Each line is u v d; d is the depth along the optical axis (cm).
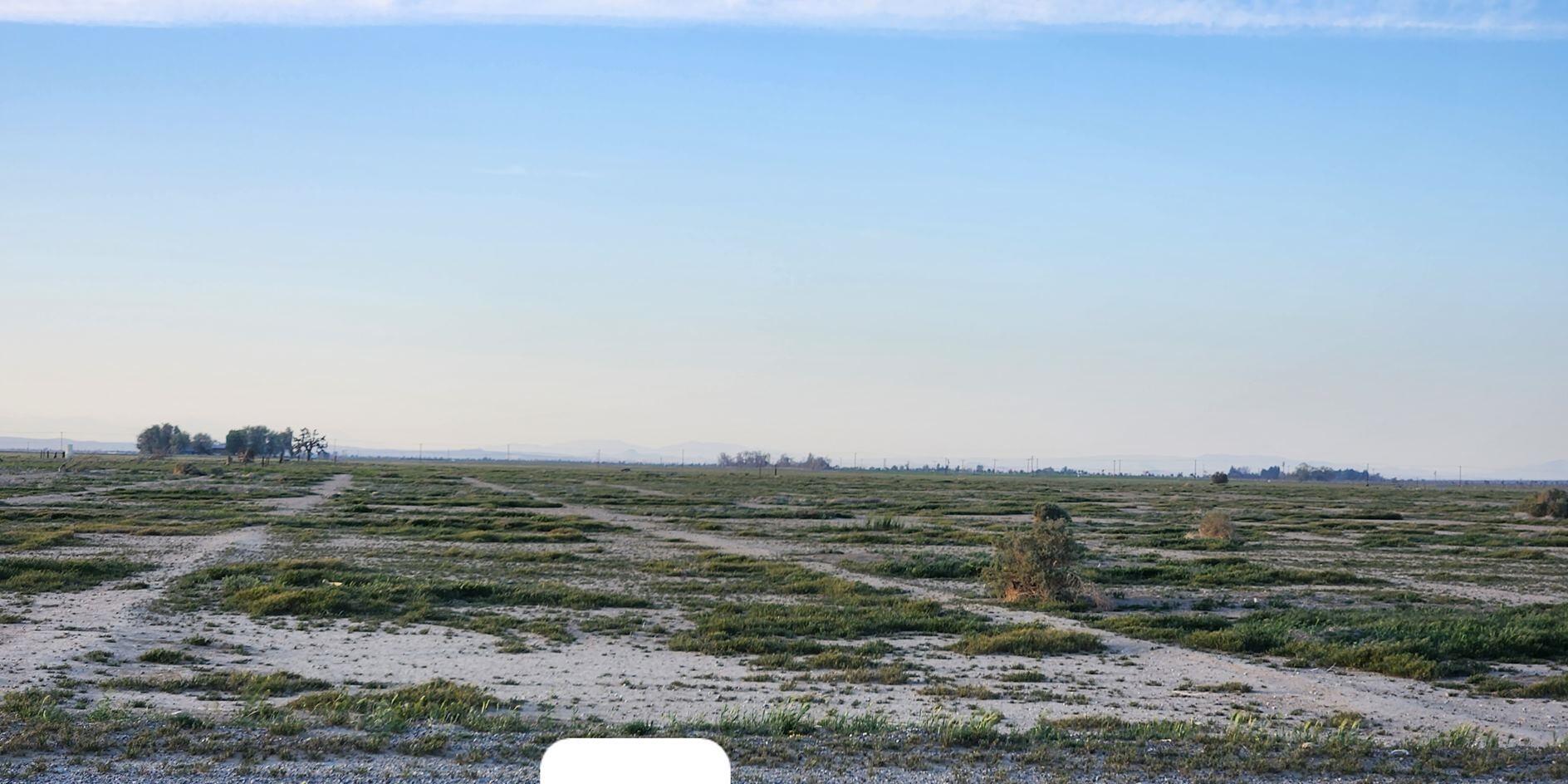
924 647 2700
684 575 4134
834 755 1523
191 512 6944
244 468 16850
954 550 5362
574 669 2327
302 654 2430
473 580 3781
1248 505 11181
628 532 6269
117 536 5250
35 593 3241
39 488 9544
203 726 1595
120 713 1670
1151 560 4947
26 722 1576
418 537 5569
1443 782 1477
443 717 1736
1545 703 2153
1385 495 15662
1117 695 2158
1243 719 1922
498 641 2645
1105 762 1516
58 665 2208
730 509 8769
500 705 1906
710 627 2855
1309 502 12350
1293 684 2297
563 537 5688
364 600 3105
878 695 2102
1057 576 3497
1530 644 2655
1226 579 4119
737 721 1755
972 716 1864
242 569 3762
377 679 2170
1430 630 2806
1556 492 8756
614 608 3266
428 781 1349
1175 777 1455
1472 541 6206
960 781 1406
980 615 3203
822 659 2433
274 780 1329
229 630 2703
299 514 7150
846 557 4962
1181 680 2334
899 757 1511
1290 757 1559
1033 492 14400
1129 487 18625
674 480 17288
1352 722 1895
